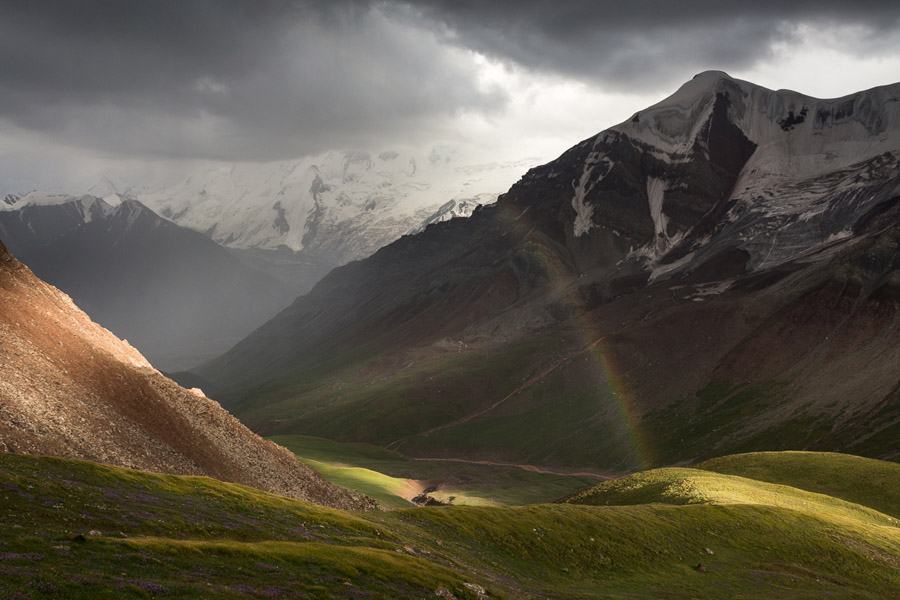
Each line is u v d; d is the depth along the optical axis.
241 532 53.47
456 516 83.50
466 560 68.62
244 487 72.00
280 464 112.00
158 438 89.62
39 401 75.56
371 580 46.81
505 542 79.38
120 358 105.06
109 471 60.16
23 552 34.38
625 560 84.00
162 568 37.81
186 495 61.28
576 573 77.06
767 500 123.19
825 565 95.75
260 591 37.75
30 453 63.91
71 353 92.12
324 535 60.00
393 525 74.56
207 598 34.22
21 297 96.25
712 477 141.50
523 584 66.38
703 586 79.06
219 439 103.12
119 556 37.66
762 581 84.38
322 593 40.66
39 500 45.53
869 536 107.75
